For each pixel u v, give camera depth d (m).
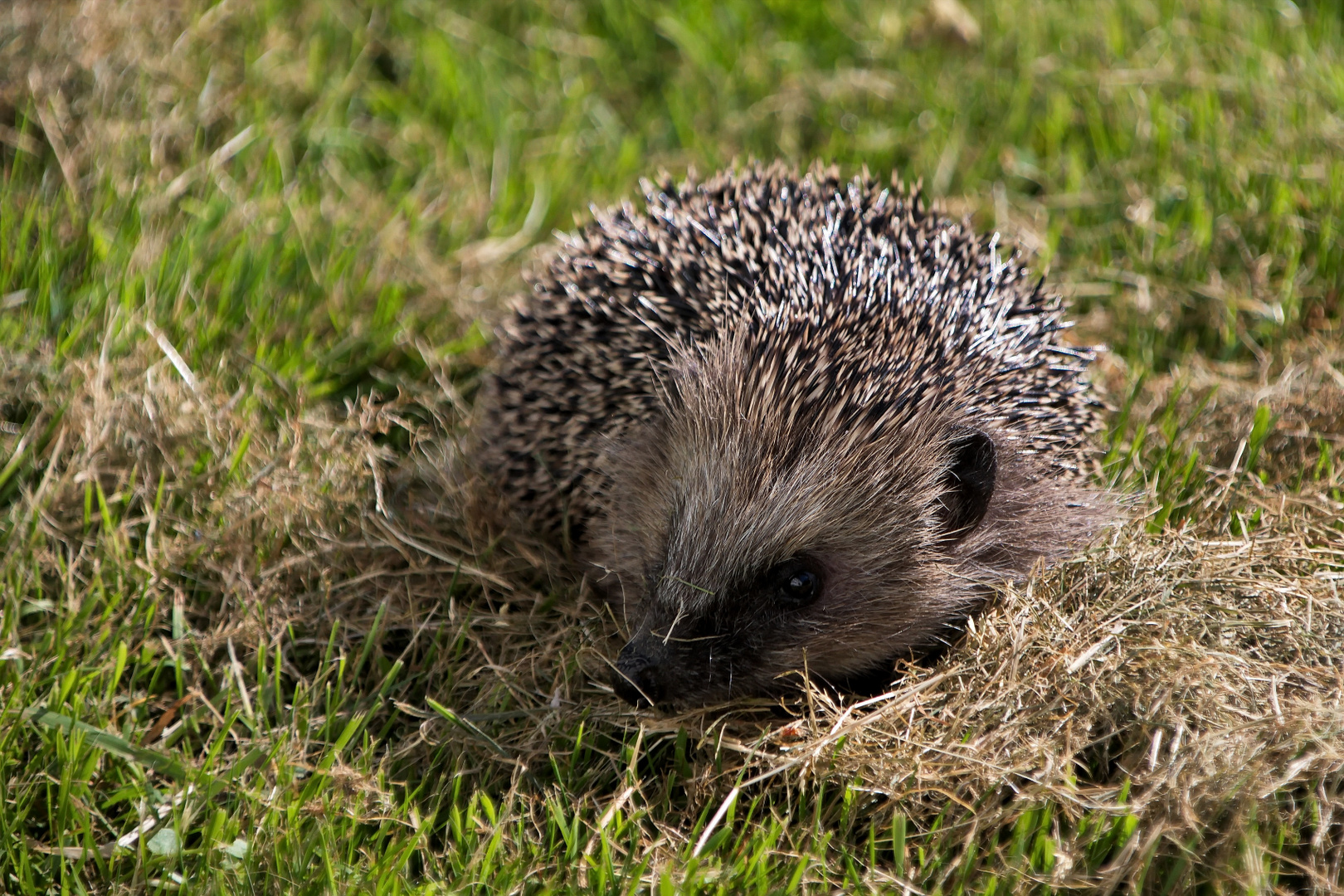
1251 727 3.88
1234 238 6.73
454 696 4.64
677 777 4.28
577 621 4.87
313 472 5.31
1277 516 5.10
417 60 7.91
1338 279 6.52
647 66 8.24
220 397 5.51
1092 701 4.11
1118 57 7.99
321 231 6.67
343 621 4.82
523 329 5.72
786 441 4.65
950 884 3.81
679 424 4.90
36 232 6.12
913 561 4.76
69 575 4.65
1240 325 6.43
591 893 3.77
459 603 5.02
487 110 7.64
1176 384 5.98
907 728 4.18
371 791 4.08
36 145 6.74
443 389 5.92
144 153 6.80
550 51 8.28
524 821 4.07
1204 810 3.73
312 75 7.60
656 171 7.45
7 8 7.02
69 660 4.41
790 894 3.70
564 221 7.14
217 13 7.68
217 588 4.86
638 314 5.28
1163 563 4.62
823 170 6.33
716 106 7.91
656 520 4.90
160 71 7.23
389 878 3.77
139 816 3.98
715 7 8.51
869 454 4.66
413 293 6.58
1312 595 4.43
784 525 4.55
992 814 3.88
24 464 5.07
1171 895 3.66
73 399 5.22
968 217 6.19
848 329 4.88
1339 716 3.83
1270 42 7.93
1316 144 7.08
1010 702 4.17
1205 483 5.35
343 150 7.35
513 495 5.54
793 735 4.29
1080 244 6.91
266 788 4.11
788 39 8.38
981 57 8.13
